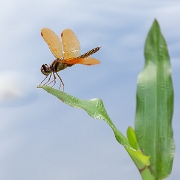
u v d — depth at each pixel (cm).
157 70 41
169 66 41
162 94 41
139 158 41
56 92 41
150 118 41
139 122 41
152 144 41
